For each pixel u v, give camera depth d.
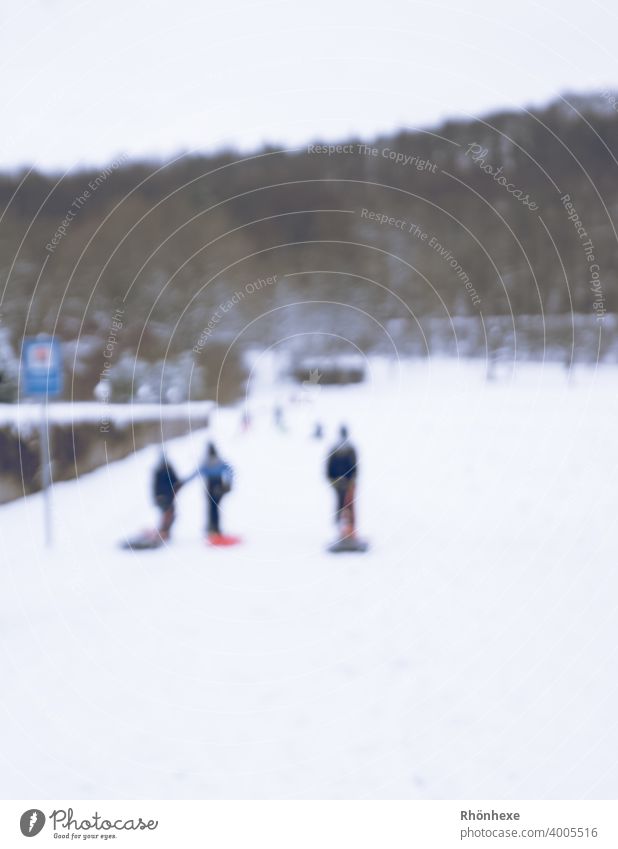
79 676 3.99
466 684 3.84
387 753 3.21
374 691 3.80
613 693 3.65
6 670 4.07
